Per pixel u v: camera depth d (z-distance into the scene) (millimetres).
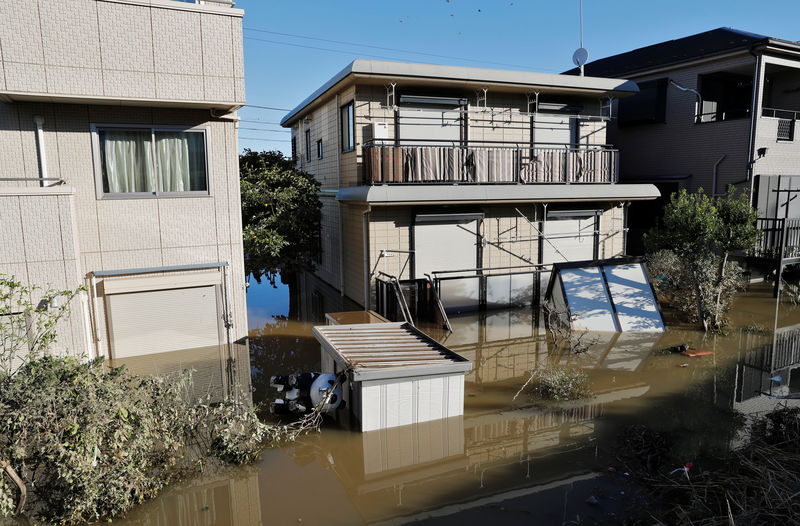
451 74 13617
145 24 9281
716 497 5461
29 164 9477
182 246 10539
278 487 6020
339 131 15367
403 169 13070
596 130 16531
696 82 17578
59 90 8867
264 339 11656
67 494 5508
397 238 13500
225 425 6676
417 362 7480
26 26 8594
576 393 8516
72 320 9047
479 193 13234
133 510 5625
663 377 9211
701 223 11422
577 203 15508
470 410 7953
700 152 17453
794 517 4773
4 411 5328
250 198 13820
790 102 18766
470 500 5695
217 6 9766
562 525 5219
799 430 6641
